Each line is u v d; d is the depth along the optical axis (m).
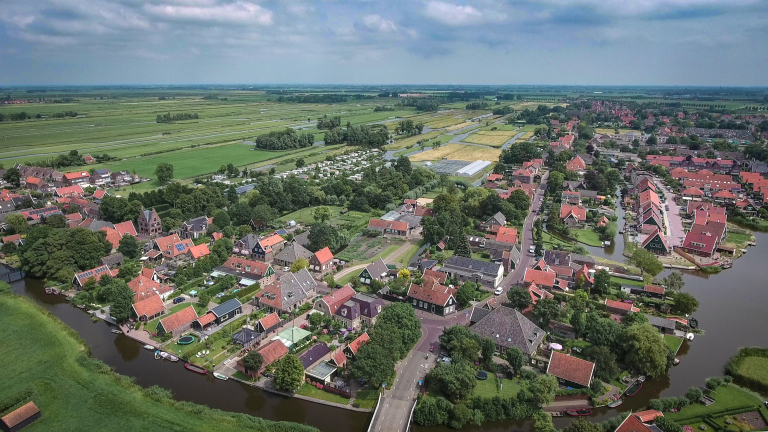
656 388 109.81
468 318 140.38
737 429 94.25
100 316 139.62
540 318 131.25
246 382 109.56
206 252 184.50
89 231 172.62
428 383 109.19
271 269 166.62
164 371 114.56
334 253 194.88
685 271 182.12
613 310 141.88
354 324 132.75
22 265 169.25
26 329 128.50
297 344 123.00
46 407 98.00
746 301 155.38
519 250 198.38
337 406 102.56
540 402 99.88
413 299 148.50
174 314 130.62
